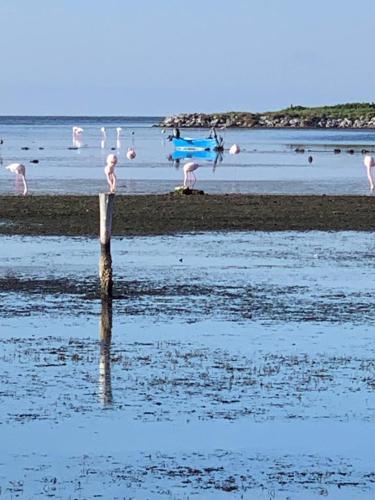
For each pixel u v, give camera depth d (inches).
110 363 702.5
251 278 1033.5
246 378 668.7
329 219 1487.5
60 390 637.9
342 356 729.6
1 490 486.6
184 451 537.6
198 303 910.4
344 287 991.6
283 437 558.9
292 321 841.5
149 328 811.4
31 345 751.1
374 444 550.3
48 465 517.3
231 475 506.9
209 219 1464.1
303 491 488.7
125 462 522.3
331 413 599.2
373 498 481.7
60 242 1246.3
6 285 981.8
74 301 914.1
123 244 1240.8
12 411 595.5
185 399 621.9
